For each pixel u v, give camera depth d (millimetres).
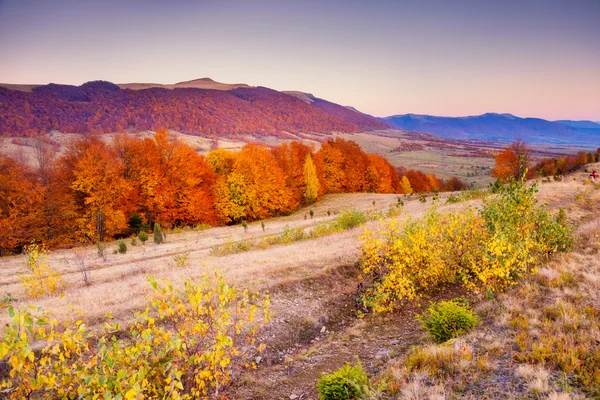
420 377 5918
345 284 13383
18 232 31281
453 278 12266
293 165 57188
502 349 6422
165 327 9352
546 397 4801
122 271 18594
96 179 34906
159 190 39375
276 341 9578
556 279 9344
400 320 10273
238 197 46781
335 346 9109
